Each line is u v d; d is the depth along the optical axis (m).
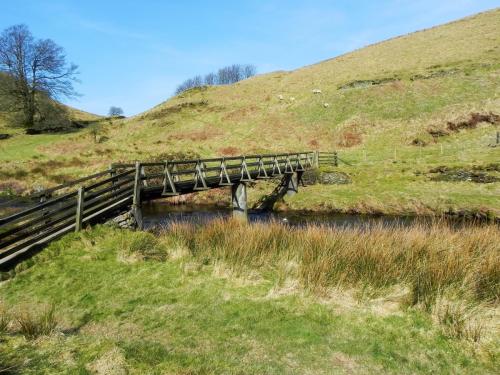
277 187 22.98
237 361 4.64
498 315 5.65
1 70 45.53
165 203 22.53
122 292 7.11
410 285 6.62
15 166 28.77
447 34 57.75
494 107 31.05
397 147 30.27
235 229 10.02
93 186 10.65
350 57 61.84
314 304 6.35
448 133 29.81
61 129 48.62
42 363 4.22
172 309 6.35
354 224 15.46
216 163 29.44
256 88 57.91
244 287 7.20
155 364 4.34
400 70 46.00
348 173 23.64
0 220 7.76
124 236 10.09
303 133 37.59
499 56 41.03
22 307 6.54
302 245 8.62
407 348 5.02
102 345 4.72
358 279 6.93
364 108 38.47
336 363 4.67
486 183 19.12
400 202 18.31
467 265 6.76
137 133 46.59
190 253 9.09
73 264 8.43
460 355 4.82
